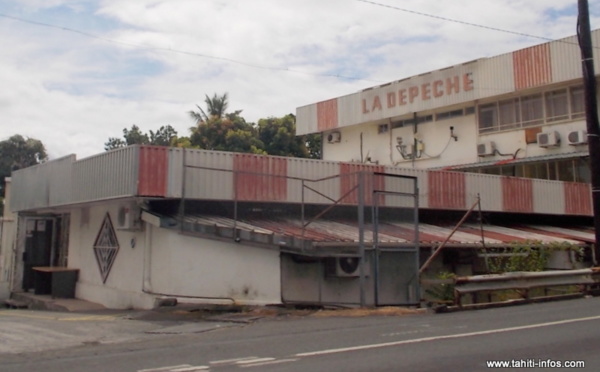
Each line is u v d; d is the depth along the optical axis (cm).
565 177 2802
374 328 1089
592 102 1911
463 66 3106
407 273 1535
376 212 1495
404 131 3441
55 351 920
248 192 1617
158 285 1495
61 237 2212
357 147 3672
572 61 2678
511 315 1257
